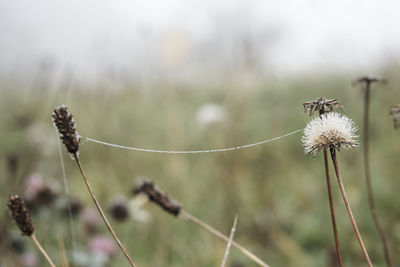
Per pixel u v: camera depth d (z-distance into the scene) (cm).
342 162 134
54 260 82
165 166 129
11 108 167
